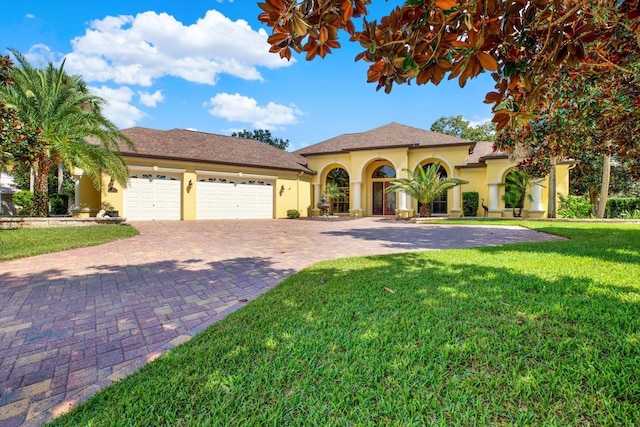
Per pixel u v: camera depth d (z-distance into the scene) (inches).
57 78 506.3
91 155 494.9
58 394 91.6
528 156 373.1
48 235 393.7
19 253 289.9
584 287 160.9
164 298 173.5
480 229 518.3
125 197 647.1
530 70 81.2
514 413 73.2
